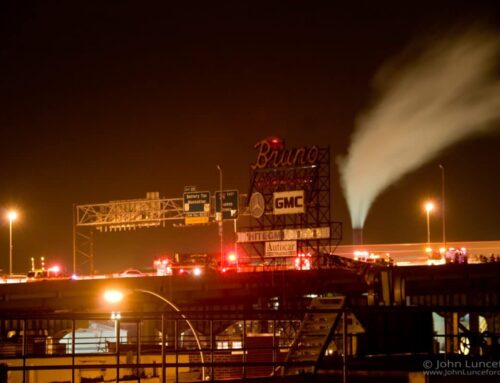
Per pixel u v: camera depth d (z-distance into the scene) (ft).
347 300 193.47
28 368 126.62
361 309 111.96
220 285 532.32
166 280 537.24
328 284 495.82
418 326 198.18
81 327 504.84
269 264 538.47
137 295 539.29
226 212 635.25
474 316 313.73
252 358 298.35
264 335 340.18
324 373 141.18
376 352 191.42
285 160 536.42
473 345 204.03
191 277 537.65
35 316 126.62
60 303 533.55
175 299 540.52
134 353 270.87
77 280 535.60
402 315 196.13
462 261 609.83
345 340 113.60
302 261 530.68
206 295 536.42
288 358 189.06
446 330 209.15
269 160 542.57
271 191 542.98
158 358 284.00
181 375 264.52
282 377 136.36
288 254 524.52
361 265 466.29
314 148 527.81
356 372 138.10
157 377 249.96
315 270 501.56
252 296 526.16
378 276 383.86
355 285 491.72
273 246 531.50
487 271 510.58
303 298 438.81
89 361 263.90
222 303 540.11
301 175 531.09
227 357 293.64
